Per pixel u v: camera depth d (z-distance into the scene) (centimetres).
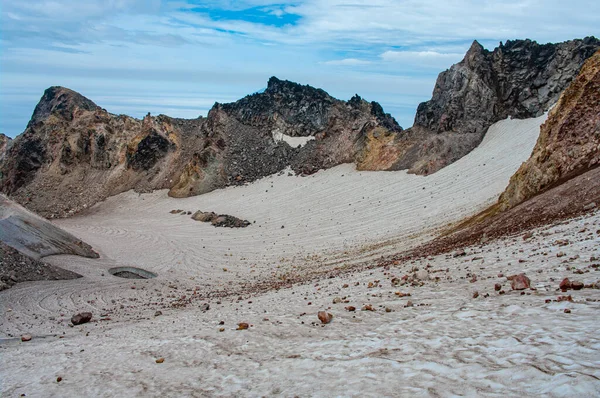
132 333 2106
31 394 1370
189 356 1491
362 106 11294
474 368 953
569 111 3566
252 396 1093
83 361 1644
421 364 1038
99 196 10619
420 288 1852
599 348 880
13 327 2775
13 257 4156
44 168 11831
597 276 1354
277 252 5644
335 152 9988
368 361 1132
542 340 995
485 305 1360
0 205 5097
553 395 767
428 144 8212
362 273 2914
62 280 4053
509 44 8900
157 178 10825
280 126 11212
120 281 4206
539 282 1458
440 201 6188
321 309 1816
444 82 9088
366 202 7262
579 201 2645
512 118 8181
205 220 8006
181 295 3756
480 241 2933
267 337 1546
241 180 9994
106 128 11994
